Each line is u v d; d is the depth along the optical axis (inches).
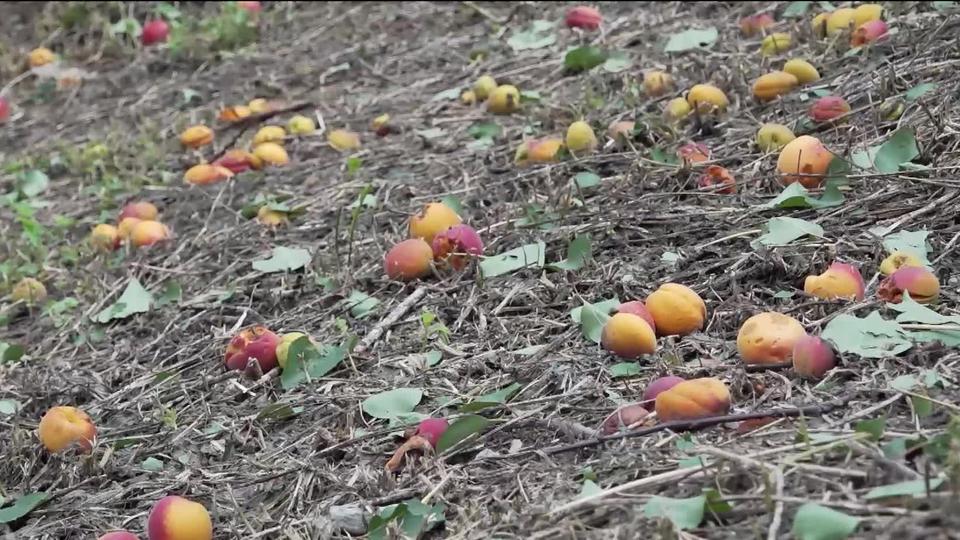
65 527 131.0
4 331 194.4
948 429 100.0
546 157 196.1
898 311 127.1
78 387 163.9
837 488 98.0
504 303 154.0
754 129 183.3
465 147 218.4
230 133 259.3
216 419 146.3
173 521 117.7
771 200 160.6
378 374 146.1
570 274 155.7
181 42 312.5
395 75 270.5
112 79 309.9
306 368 148.9
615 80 223.9
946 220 144.4
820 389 117.2
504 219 178.4
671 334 136.6
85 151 257.3
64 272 207.6
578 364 135.0
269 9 333.7
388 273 168.6
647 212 165.6
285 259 183.8
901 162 155.8
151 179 240.7
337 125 246.8
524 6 284.5
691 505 98.1
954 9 198.7
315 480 127.4
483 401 128.5
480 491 115.3
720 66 209.6
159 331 178.9
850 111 175.9
